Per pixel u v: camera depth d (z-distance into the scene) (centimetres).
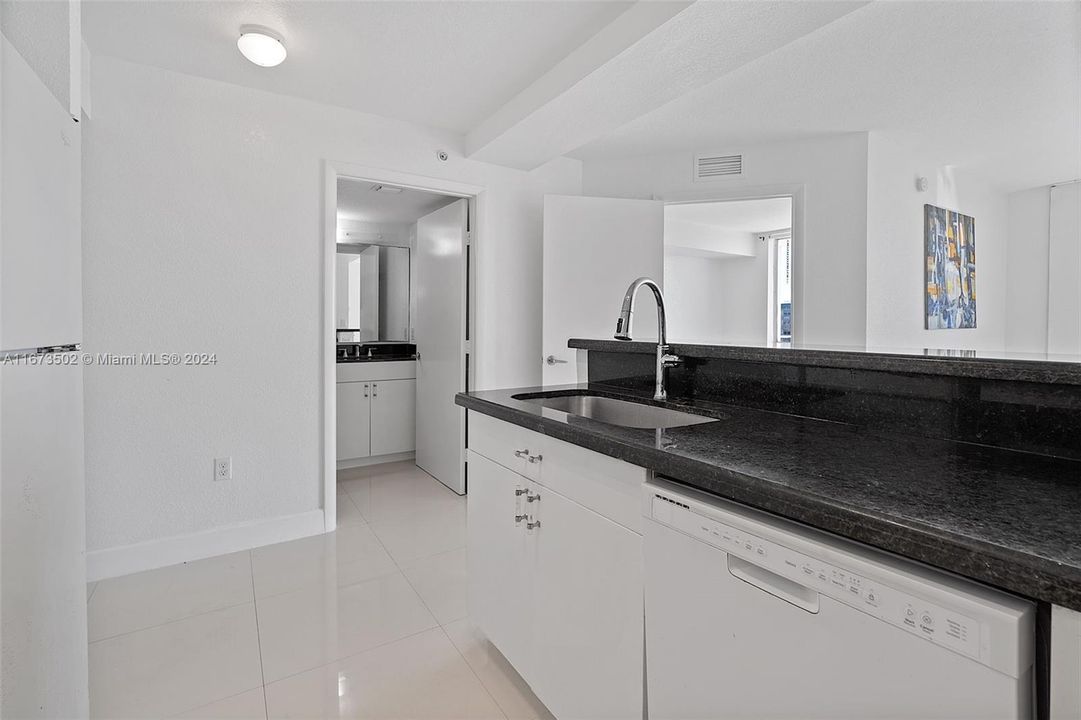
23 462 89
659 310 174
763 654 83
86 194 223
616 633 115
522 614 150
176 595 214
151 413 239
